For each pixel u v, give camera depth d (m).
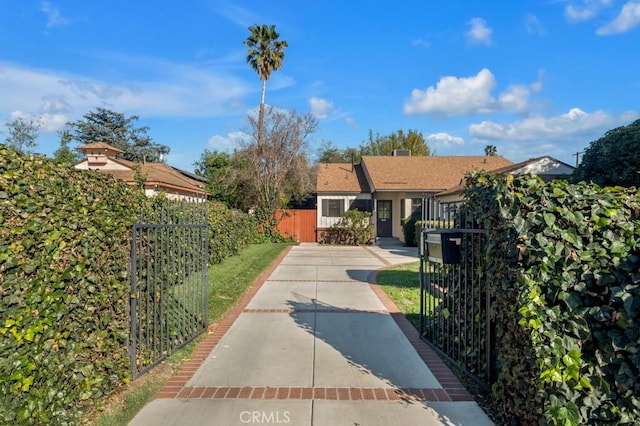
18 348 2.68
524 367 2.98
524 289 2.89
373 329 6.07
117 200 5.74
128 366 4.04
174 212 5.40
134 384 4.10
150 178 15.87
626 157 11.41
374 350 5.16
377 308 7.36
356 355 4.97
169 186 16.98
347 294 8.62
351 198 23.88
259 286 9.55
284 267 12.93
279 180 25.23
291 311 7.14
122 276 4.04
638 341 2.51
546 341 2.71
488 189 3.87
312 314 6.93
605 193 3.30
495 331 3.86
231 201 26.83
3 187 2.91
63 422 3.07
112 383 3.79
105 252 3.78
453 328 4.75
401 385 4.12
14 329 2.62
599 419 2.58
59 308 3.02
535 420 2.85
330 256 16.36
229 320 6.57
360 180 25.19
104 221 3.76
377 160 25.92
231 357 4.90
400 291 8.89
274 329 6.05
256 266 12.55
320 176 25.67
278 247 19.78
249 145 25.61
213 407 3.63
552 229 3.02
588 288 2.75
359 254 17.20
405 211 22.52
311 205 28.25
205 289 6.05
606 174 11.87
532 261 3.00
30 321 2.76
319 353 5.03
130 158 44.19
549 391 2.65
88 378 3.40
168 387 4.06
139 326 4.39
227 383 4.15
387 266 13.20
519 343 3.06
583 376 2.63
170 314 5.33
